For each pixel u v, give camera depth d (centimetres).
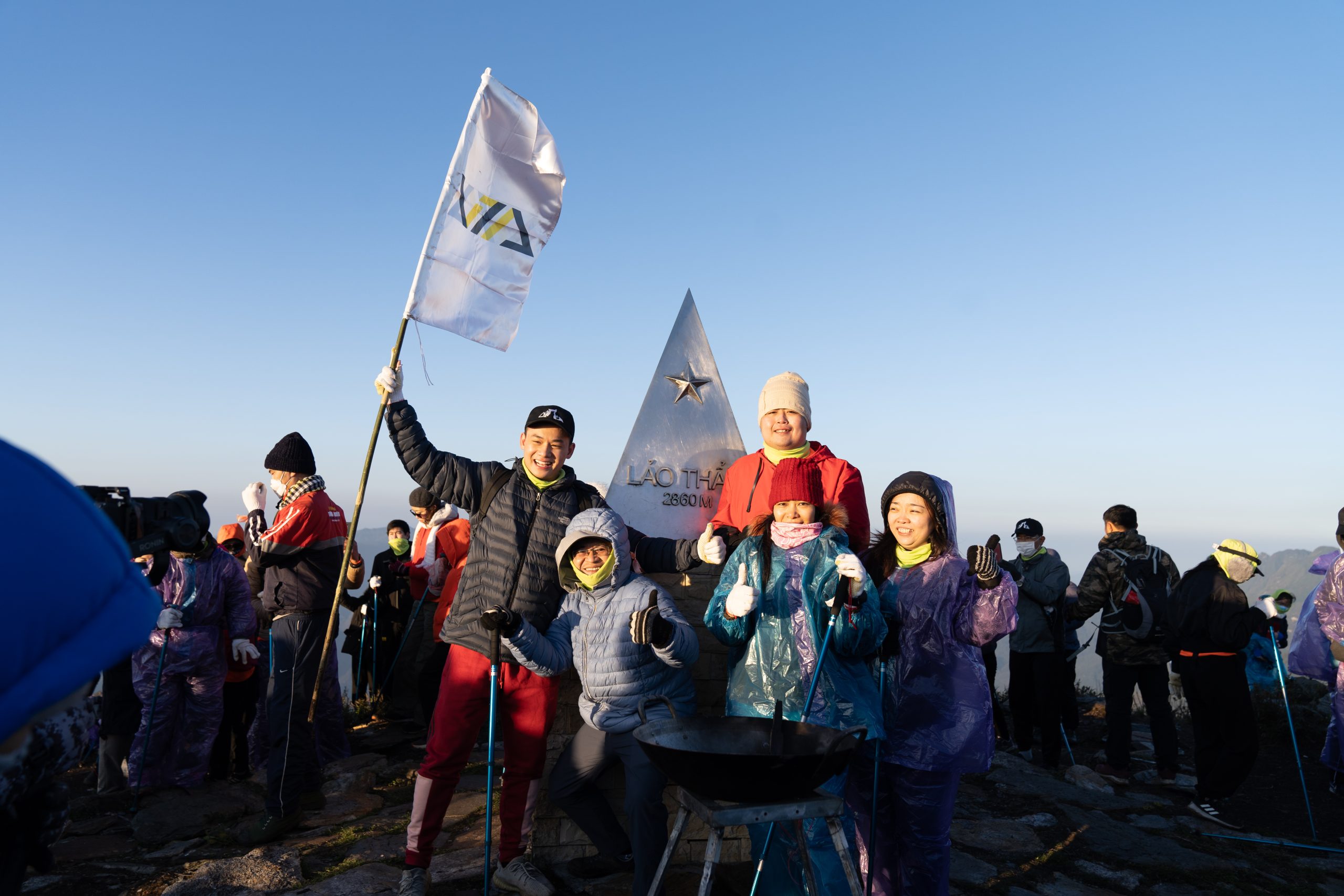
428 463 362
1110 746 591
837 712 286
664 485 423
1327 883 414
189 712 508
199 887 348
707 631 397
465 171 372
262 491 631
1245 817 527
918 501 313
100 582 63
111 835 434
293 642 429
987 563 279
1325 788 595
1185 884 394
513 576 346
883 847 308
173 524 164
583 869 373
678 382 434
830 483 359
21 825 130
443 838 412
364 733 675
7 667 56
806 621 299
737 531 362
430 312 361
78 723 137
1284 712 735
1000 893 370
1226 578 503
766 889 298
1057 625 623
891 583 318
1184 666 516
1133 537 598
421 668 713
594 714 326
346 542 364
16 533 59
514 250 384
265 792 507
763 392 374
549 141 395
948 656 295
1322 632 609
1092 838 449
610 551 335
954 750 286
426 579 738
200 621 510
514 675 345
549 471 361
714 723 271
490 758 294
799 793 246
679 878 366
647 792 314
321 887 348
